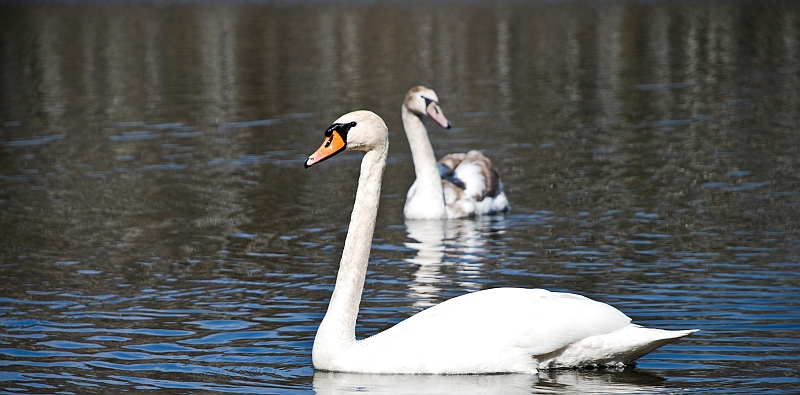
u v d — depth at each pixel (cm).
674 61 3972
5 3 7300
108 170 2175
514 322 947
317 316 1172
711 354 1001
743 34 4797
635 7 6419
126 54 4469
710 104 2905
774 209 1670
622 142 2373
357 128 983
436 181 1781
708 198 1777
